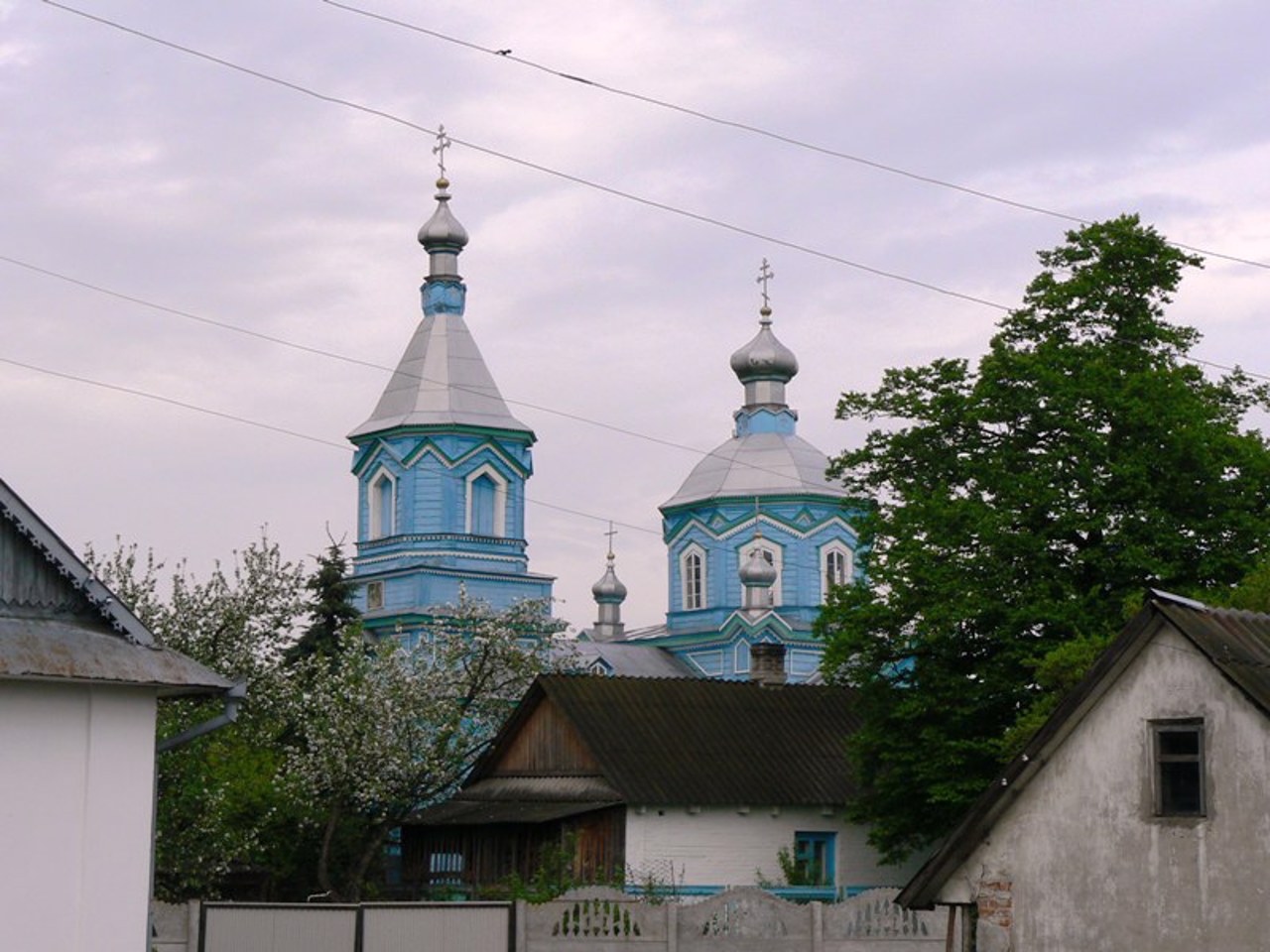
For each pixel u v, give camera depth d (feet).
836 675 148.05
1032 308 147.84
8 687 70.03
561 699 160.97
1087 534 139.85
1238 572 135.74
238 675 147.84
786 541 322.96
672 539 333.21
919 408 147.02
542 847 152.87
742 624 314.14
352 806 167.73
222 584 150.30
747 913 112.37
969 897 69.26
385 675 167.73
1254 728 63.52
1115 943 65.67
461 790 170.50
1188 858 64.54
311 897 157.38
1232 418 148.15
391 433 290.97
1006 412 143.54
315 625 196.44
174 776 135.54
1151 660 66.03
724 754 162.09
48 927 70.08
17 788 69.87
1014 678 136.15
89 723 71.72
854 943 111.65
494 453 291.58
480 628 185.47
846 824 166.09
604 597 349.41
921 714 140.97
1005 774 68.03
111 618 72.18
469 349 297.74
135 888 72.18
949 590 136.98
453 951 110.32
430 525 287.28
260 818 152.35
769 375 335.26
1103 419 141.08
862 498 153.89
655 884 149.79
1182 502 140.05
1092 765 66.95
